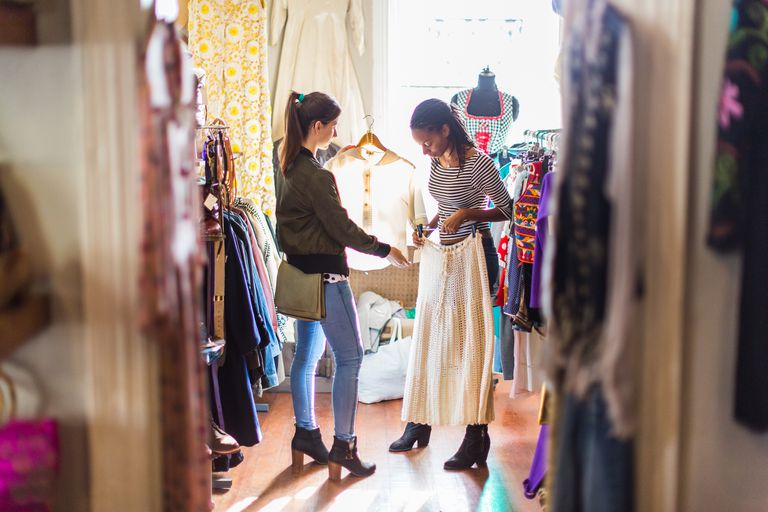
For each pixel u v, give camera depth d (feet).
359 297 15.29
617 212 4.66
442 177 11.03
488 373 10.84
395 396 14.29
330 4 14.67
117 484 4.99
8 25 4.74
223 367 10.19
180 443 5.00
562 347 4.80
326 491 10.42
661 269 4.81
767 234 4.87
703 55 4.81
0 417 4.92
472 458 11.09
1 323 4.83
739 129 4.82
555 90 15.78
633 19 4.69
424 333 11.13
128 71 4.75
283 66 14.73
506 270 12.60
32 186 4.83
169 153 4.91
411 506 9.95
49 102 4.80
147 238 4.80
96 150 4.79
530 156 11.97
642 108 4.74
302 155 10.31
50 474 5.00
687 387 5.01
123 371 4.91
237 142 13.94
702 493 5.07
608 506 4.85
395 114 15.83
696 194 4.88
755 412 4.99
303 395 11.06
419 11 15.64
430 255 11.05
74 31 4.73
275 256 13.07
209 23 13.71
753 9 4.78
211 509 9.84
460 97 14.76
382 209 12.34
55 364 4.94
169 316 4.89
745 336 4.94
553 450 4.98
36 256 4.87
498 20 15.69
